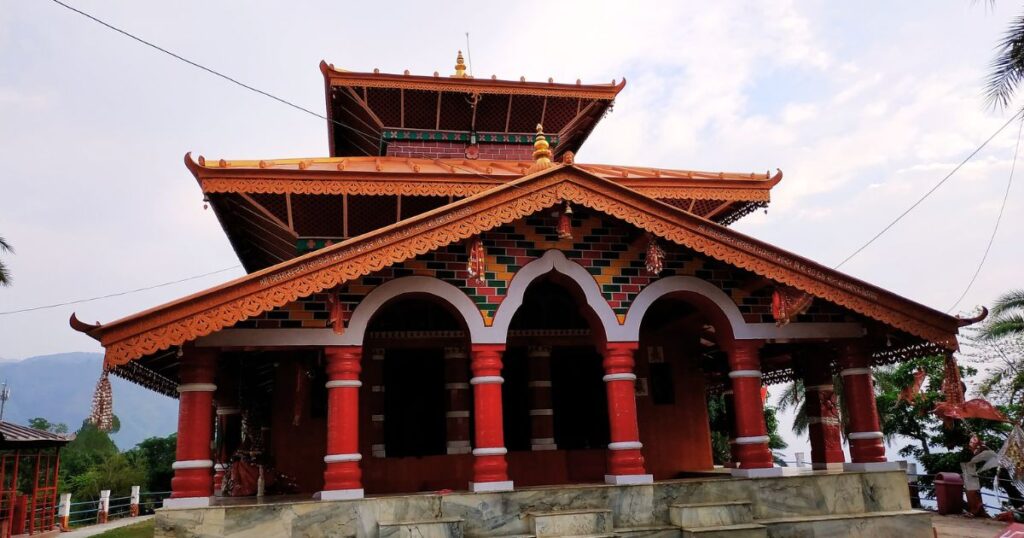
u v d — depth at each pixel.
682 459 15.01
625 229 12.01
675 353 15.65
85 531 25.33
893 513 11.41
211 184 12.43
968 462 20.58
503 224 11.09
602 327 11.54
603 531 10.10
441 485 13.45
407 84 17.16
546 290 14.64
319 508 9.62
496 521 10.12
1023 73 14.64
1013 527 9.87
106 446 52.44
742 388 11.88
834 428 15.13
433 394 14.13
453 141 18.17
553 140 18.91
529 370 14.66
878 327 12.46
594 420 14.88
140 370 12.12
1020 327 22.28
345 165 13.91
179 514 9.17
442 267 11.09
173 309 9.02
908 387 14.30
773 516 11.18
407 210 13.94
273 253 16.33
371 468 13.27
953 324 11.57
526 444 14.33
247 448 14.46
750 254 11.15
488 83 17.47
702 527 10.36
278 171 12.60
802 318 12.30
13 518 23.67
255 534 9.31
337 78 16.89
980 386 23.33
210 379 10.11
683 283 12.01
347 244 9.74
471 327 10.95
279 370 13.82
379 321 13.88
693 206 15.51
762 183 14.75
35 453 27.23
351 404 10.30
